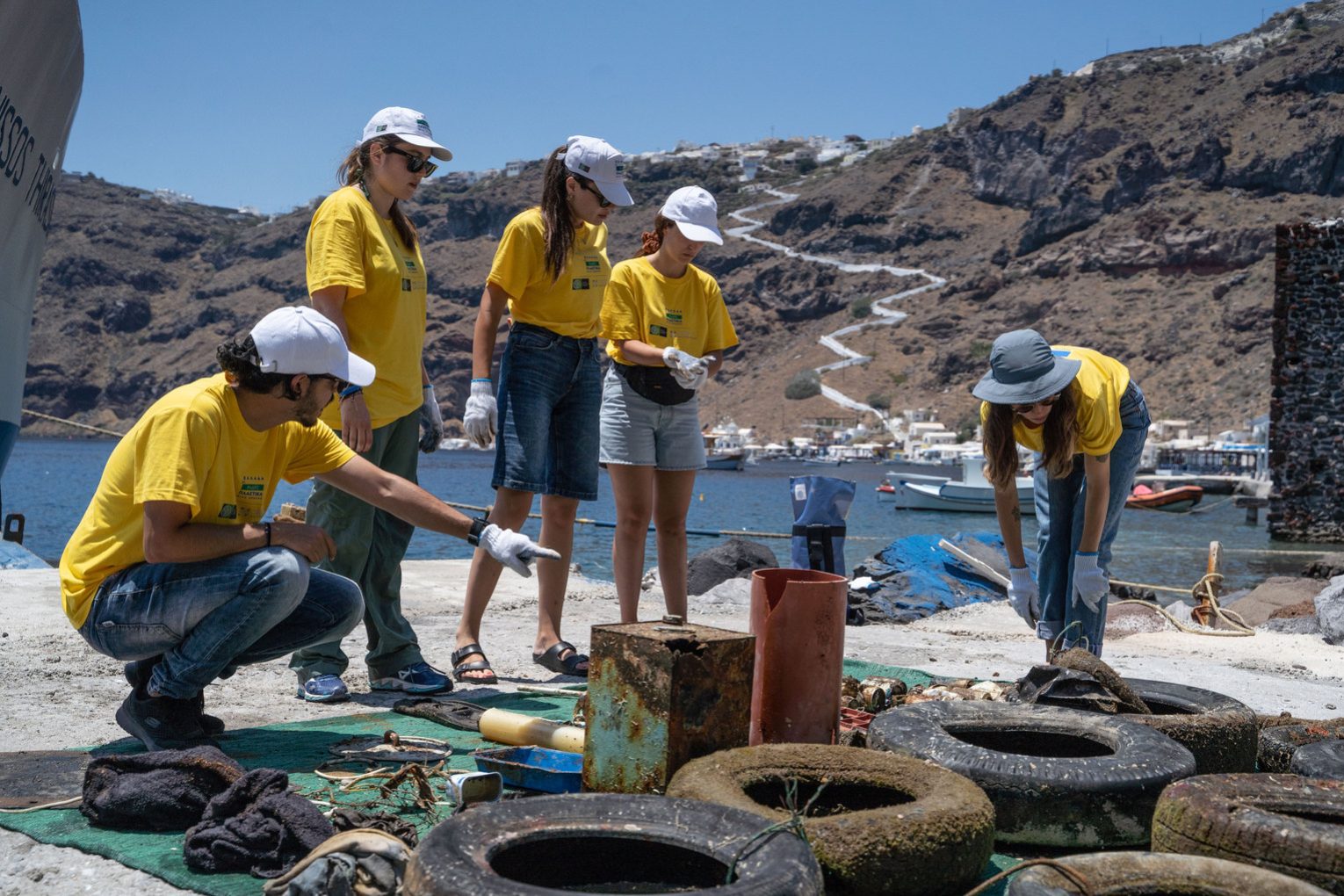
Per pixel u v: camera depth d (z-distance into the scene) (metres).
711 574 10.18
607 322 5.06
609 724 2.80
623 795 2.31
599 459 5.14
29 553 9.91
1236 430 136.88
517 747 3.40
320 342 3.38
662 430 5.12
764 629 3.19
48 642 5.70
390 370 4.62
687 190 5.15
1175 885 2.12
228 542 3.36
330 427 4.66
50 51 6.25
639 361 4.96
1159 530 38.41
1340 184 196.38
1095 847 2.78
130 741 3.73
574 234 4.88
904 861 2.30
